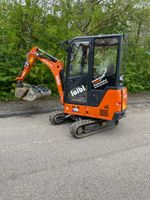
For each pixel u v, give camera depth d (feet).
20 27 19.13
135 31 24.75
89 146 10.82
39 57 14.38
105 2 22.57
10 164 8.84
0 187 7.39
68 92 12.85
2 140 11.09
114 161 9.39
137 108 18.61
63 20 20.24
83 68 12.24
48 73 20.39
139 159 9.64
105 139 11.79
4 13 19.22
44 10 19.44
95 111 12.15
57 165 8.91
